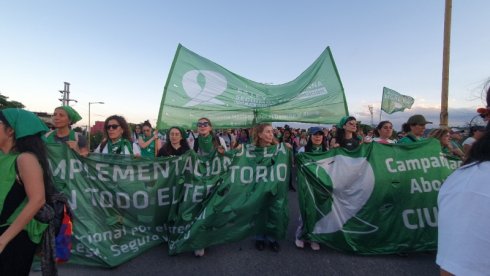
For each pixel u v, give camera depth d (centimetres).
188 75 552
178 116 540
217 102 554
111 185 360
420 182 379
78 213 343
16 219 185
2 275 192
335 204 379
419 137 496
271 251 383
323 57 626
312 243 387
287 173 392
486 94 112
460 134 638
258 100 566
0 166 194
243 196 379
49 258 216
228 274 329
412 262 354
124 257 348
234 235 375
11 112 200
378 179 377
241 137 1341
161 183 375
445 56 688
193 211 374
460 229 90
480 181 91
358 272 333
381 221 373
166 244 395
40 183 195
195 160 383
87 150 473
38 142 206
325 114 591
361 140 614
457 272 88
